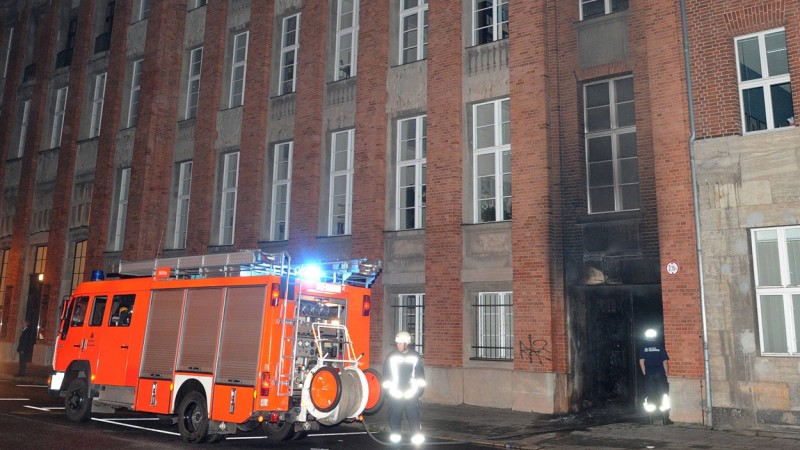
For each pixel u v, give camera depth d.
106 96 27.39
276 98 21.80
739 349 12.15
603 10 16.02
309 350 10.54
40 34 31.97
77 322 13.19
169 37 25.48
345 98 20.06
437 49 17.80
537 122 15.71
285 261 10.54
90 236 26.17
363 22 19.64
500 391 15.32
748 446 10.21
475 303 16.50
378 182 18.42
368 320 11.81
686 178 13.23
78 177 28.03
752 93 12.98
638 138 14.66
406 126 18.91
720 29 13.14
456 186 16.89
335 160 20.36
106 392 12.11
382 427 12.56
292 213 20.19
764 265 12.35
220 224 22.86
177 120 24.91
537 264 15.13
